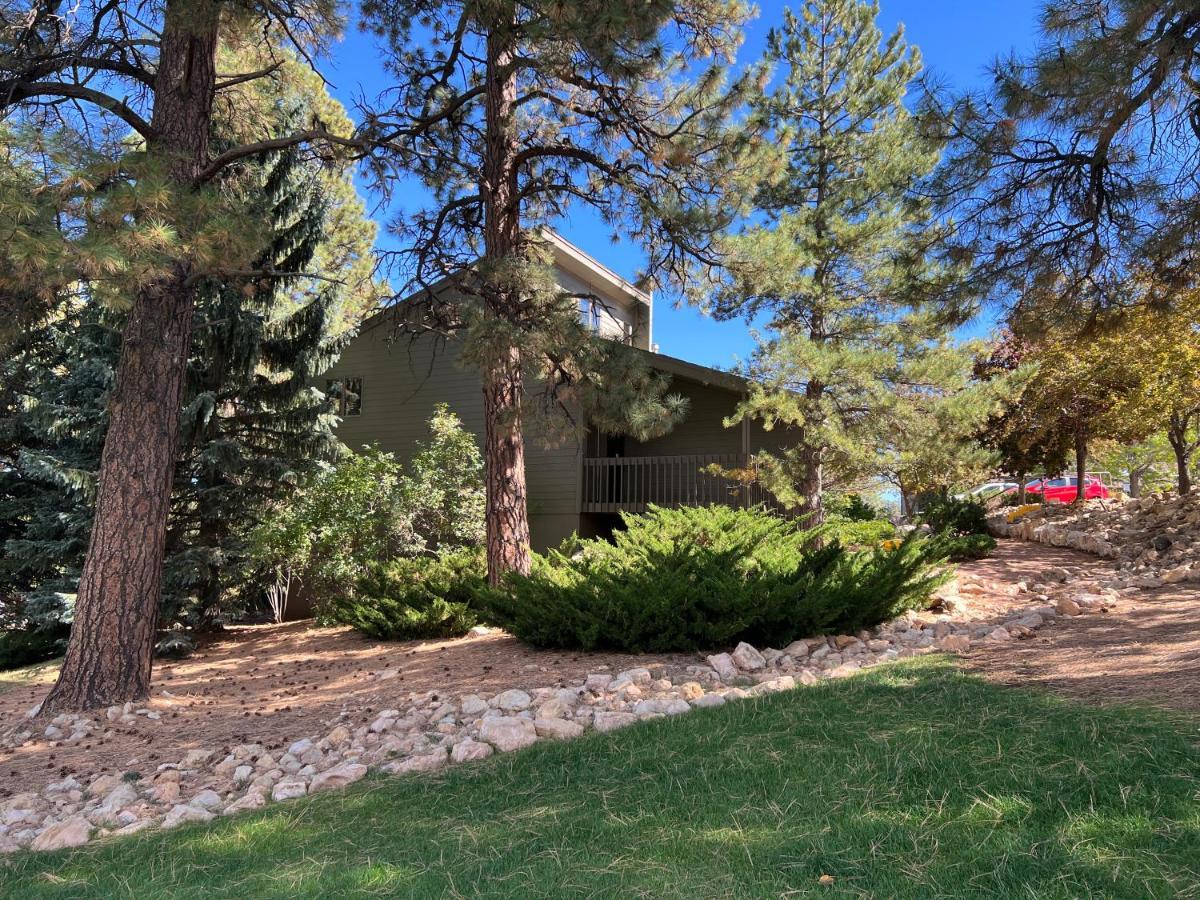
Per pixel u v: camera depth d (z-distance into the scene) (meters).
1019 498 22.14
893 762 3.66
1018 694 4.53
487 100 10.43
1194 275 6.20
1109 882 2.46
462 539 12.91
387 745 5.29
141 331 8.06
